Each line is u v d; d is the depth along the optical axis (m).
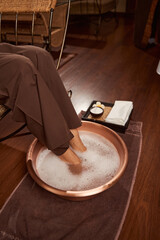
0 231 0.93
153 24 2.91
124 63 2.59
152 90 2.00
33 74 0.88
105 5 3.51
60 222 0.96
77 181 1.09
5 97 0.99
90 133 1.32
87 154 1.23
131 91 1.99
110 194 1.07
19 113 0.94
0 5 1.66
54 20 2.06
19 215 0.99
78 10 3.63
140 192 1.09
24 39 2.11
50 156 1.24
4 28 2.14
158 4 2.73
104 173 1.12
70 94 1.88
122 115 1.38
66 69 2.51
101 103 1.61
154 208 1.01
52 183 1.09
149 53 2.85
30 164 1.01
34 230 0.93
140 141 1.40
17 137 1.50
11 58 0.89
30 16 1.75
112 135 1.19
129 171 1.19
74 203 1.04
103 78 2.26
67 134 0.97
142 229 0.93
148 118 1.62
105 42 3.33
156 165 1.24
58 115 0.94
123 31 3.80
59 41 2.24
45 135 0.95
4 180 1.19
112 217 0.97
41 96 0.89
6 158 1.34
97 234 0.90
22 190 1.11
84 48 3.13
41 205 1.03
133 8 4.61
